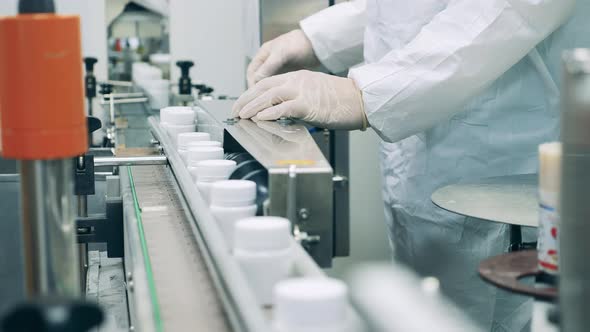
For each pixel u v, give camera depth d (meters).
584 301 0.59
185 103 2.36
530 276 0.69
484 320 1.95
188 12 2.96
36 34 0.54
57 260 0.58
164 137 1.44
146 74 2.58
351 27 2.04
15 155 0.56
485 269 0.69
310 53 2.06
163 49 2.98
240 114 1.47
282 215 0.87
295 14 2.21
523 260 0.72
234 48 3.03
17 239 1.00
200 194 0.94
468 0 1.58
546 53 1.79
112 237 1.21
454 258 1.95
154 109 2.45
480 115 1.85
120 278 1.36
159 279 0.79
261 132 1.24
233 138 1.26
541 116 1.83
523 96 1.82
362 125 1.57
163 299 0.73
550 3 1.55
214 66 3.03
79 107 0.57
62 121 0.56
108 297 1.24
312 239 0.87
